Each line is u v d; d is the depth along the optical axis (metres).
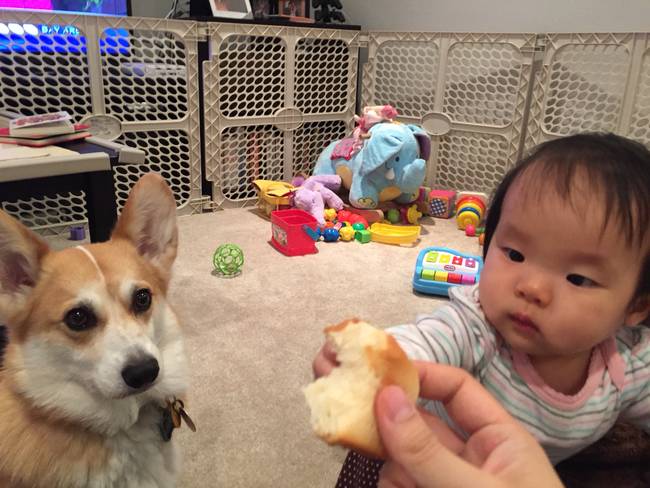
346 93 3.57
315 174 3.28
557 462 0.79
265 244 2.71
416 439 0.43
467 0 3.27
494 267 0.67
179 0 3.50
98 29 2.60
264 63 3.17
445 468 0.43
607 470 0.80
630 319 0.68
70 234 2.75
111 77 2.76
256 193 3.32
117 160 1.56
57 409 0.96
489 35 3.01
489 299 0.67
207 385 1.58
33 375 0.96
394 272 2.44
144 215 1.16
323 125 3.57
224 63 3.07
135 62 2.86
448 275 2.20
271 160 3.39
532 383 0.72
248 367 1.68
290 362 1.71
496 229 0.69
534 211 0.62
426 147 3.04
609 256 0.60
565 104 2.93
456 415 0.56
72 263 1.03
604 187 0.60
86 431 0.98
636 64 2.63
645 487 0.79
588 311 0.61
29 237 1.00
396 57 3.41
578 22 2.92
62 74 2.63
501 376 0.73
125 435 1.02
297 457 1.34
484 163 3.22
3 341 1.26
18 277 1.01
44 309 0.98
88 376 0.98
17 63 2.50
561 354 0.69
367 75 3.54
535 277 0.63
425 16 3.47
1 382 0.99
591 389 0.72
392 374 0.47
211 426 1.42
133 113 2.82
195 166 3.10
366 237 2.79
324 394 0.47
